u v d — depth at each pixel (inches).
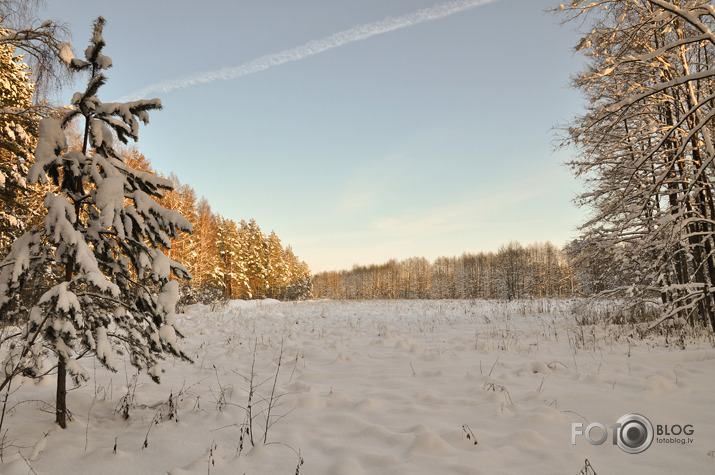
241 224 2512.3
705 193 441.4
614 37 401.4
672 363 276.8
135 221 173.9
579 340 375.9
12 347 160.7
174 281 178.1
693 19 303.3
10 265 149.3
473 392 220.8
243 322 594.2
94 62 170.4
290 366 299.0
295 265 3405.5
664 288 409.7
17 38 329.1
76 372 146.9
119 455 137.8
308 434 166.9
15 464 124.3
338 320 641.0
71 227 149.0
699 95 438.0
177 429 165.8
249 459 141.4
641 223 478.6
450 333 468.4
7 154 466.3
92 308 161.8
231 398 213.0
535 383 236.5
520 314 698.8
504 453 143.8
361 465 137.6
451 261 4589.1
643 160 360.2
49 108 362.9
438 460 137.8
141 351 173.9
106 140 172.4
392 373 270.2
